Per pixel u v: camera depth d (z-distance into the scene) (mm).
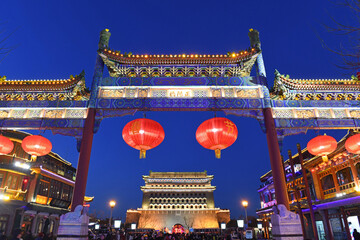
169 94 12531
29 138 10789
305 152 27703
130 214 64188
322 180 25484
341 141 20141
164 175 68938
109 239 18938
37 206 28984
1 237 21094
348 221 21219
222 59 13125
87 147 11461
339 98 13211
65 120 12109
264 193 38594
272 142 11570
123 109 12195
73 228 9906
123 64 13281
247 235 17094
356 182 20000
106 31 13516
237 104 12266
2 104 12477
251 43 13500
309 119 12266
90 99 12305
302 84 12945
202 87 12625
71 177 38625
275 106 12492
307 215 27312
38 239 14375
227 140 10445
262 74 12992
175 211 63906
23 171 28453
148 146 10648
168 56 13109
